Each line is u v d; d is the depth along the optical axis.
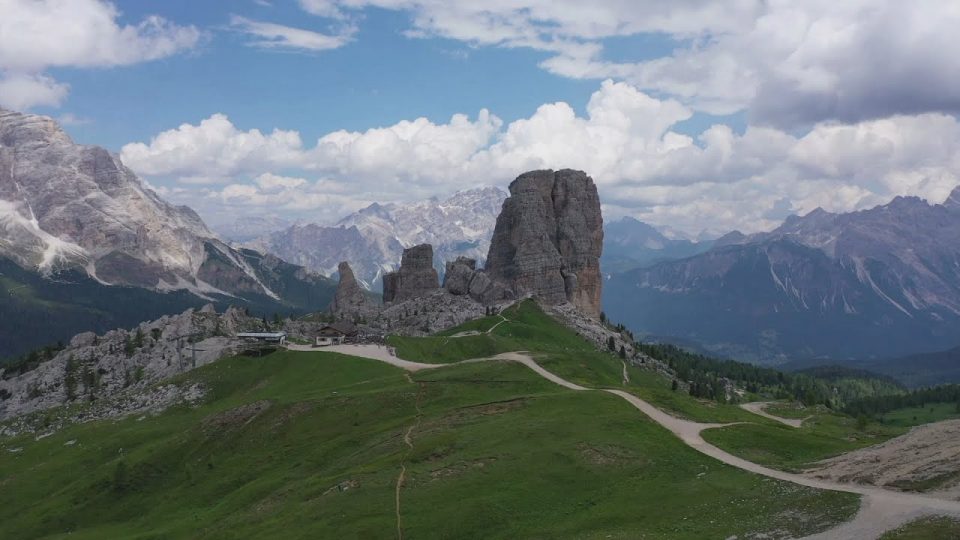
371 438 136.00
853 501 78.25
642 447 110.44
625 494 95.00
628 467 103.69
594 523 87.12
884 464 89.06
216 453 151.25
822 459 101.50
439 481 103.88
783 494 85.81
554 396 142.25
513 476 102.50
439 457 113.69
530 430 119.31
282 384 189.88
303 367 199.75
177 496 139.00
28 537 137.25
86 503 144.25
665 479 99.12
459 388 161.38
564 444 111.81
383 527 93.06
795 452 111.94
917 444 93.06
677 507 88.50
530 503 95.25
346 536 92.25
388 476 108.12
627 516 87.88
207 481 142.00
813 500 81.25
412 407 152.75
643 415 128.12
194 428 162.25
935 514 70.19
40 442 188.38
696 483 95.56
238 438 154.25
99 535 131.88
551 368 183.25
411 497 100.00
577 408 133.25
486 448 113.75
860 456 96.12
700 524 82.25
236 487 137.25
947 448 87.75
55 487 157.38
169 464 152.88
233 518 113.25
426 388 161.62
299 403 160.62
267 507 111.56
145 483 148.50
